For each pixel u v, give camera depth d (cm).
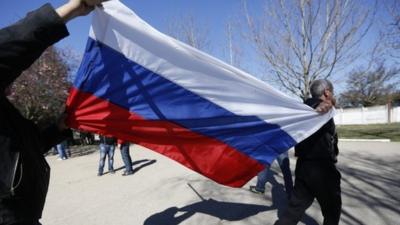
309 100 384
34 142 167
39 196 160
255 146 352
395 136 1762
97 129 277
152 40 283
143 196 661
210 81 327
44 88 1923
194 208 555
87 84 267
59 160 1502
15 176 145
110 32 267
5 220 141
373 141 1598
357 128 2794
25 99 1862
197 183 748
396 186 645
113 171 990
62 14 136
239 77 333
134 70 286
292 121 351
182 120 322
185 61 309
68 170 1119
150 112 303
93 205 621
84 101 267
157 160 1210
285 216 359
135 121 297
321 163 347
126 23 269
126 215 543
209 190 673
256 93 347
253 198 597
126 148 921
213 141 343
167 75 304
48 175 175
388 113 3753
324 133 353
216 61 319
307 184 352
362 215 484
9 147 146
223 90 335
